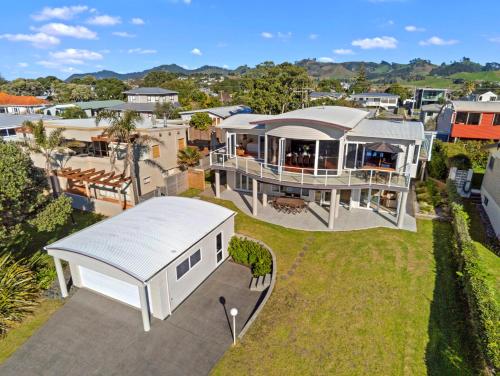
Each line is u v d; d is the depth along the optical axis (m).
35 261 17.31
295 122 21.00
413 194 27.03
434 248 18.66
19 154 16.12
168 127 30.58
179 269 14.53
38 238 21.62
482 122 41.88
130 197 27.03
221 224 17.50
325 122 19.75
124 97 115.81
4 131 40.22
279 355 11.85
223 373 11.25
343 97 104.81
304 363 11.48
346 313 13.73
